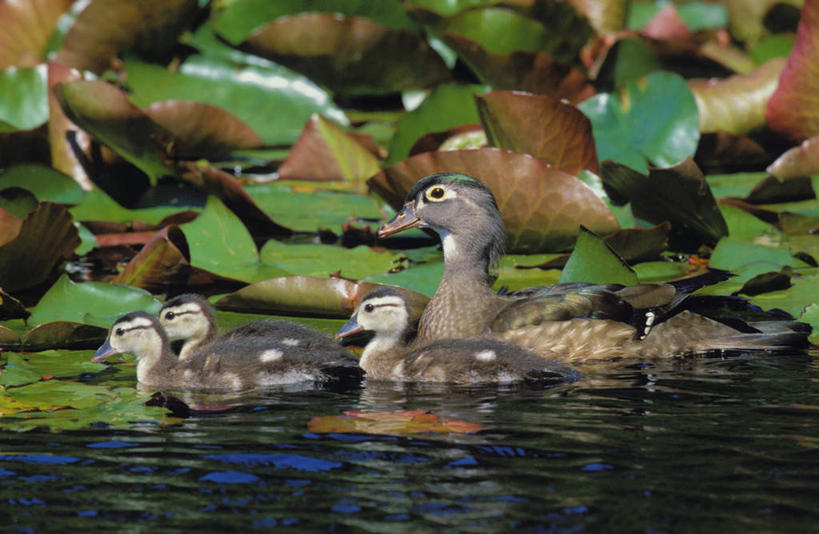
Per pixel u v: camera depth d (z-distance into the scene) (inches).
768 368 432.1
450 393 411.2
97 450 339.9
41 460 330.3
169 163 734.5
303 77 925.2
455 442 343.6
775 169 700.7
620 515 285.1
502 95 637.3
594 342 458.3
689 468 316.5
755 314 501.4
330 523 283.1
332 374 446.3
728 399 387.5
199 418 378.0
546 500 295.0
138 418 377.4
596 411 375.9
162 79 903.1
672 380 417.7
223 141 797.2
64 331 476.1
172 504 296.0
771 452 328.5
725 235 626.5
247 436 353.4
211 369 432.5
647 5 1154.7
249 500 298.2
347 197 768.9
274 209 735.1
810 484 303.6
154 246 559.5
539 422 364.2
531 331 463.2
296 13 935.0
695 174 600.7
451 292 484.7
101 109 697.6
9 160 744.3
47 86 772.0
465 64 957.8
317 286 520.7
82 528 281.4
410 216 500.1
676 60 925.2
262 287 524.7
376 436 351.3
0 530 280.4
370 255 625.9
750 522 279.9
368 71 931.3
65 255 594.6
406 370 441.4
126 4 871.7
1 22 885.8
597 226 589.9
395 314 465.4
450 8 949.2
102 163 756.6
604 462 322.3
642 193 633.0
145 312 450.3
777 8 1031.0
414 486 305.9
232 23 938.7
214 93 909.2
